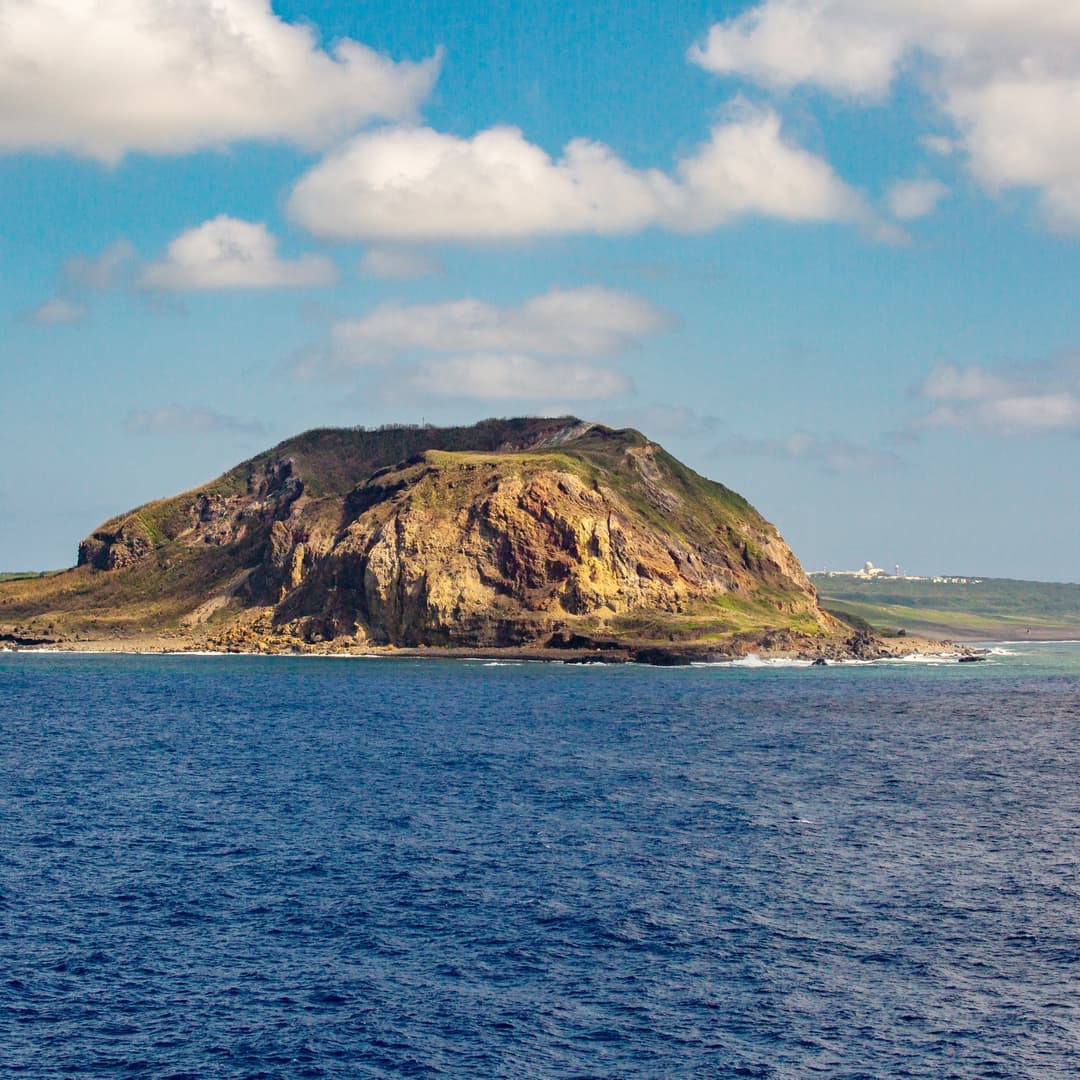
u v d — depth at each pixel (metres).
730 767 96.38
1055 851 66.06
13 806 78.56
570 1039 41.75
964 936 51.53
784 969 47.84
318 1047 41.06
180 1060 40.09
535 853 65.06
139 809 77.56
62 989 45.66
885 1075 39.19
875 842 67.88
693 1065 39.88
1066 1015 43.59
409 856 64.31
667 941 50.88
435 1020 43.16
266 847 66.44
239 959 48.78
